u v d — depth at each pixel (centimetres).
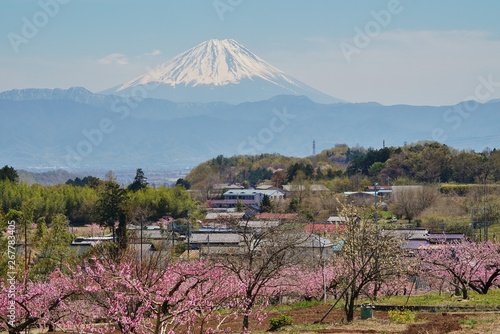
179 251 6347
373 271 2869
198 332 2522
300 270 3756
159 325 1995
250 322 3019
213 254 2898
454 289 4231
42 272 4416
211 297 2286
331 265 3816
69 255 4728
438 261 3966
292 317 3198
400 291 4356
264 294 3216
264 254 3055
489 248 4100
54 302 2441
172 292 2084
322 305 3700
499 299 3369
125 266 2167
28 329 2670
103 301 2188
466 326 2341
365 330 2372
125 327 2047
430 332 2266
